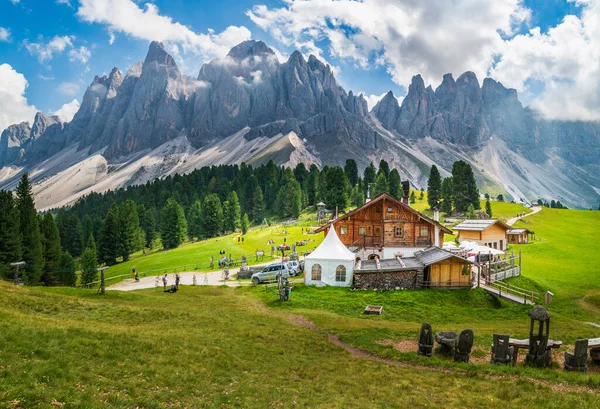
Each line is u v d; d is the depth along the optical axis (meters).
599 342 21.73
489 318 36.28
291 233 109.50
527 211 160.50
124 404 12.68
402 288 46.00
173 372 16.50
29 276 78.50
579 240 109.94
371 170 189.62
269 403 14.82
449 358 22.81
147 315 29.22
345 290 45.78
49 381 13.05
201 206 171.25
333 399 15.65
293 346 23.88
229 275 64.50
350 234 62.78
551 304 49.38
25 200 99.88
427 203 179.75
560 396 16.25
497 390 17.05
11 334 16.33
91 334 19.14
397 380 18.47
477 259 57.91
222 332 25.31
